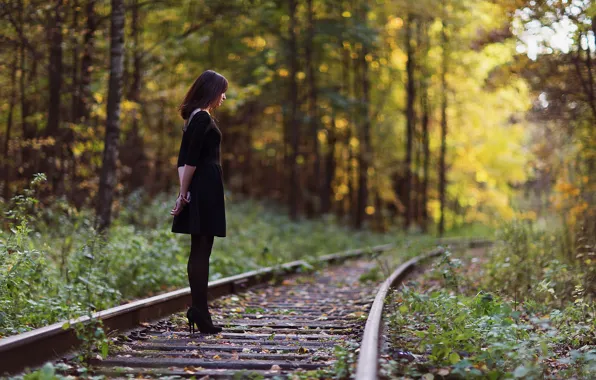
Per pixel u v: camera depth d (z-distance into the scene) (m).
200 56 21.20
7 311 5.58
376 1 24.23
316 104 26.59
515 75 11.16
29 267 6.35
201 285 5.68
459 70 28.06
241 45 22.28
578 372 4.82
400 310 5.85
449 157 34.72
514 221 10.85
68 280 7.50
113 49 11.30
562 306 7.72
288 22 23.83
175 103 18.64
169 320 6.37
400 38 26.41
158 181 22.25
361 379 3.28
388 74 28.97
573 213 11.36
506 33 10.76
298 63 25.02
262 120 30.92
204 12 17.17
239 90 19.22
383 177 32.16
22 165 13.20
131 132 17.36
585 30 9.71
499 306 6.23
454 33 24.11
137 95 16.61
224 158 30.25
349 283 11.45
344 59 27.08
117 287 8.48
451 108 31.09
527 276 8.99
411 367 4.52
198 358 4.82
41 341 4.44
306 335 5.84
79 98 13.91
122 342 5.28
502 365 4.64
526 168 32.75
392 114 30.44
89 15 13.09
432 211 39.12
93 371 4.33
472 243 21.78
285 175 34.00
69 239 9.40
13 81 13.27
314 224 23.14
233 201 24.98
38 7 11.65
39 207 10.88
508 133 33.62
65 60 15.03
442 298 6.33
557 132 13.90
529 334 5.84
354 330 6.08
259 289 10.19
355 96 27.86
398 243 20.06
